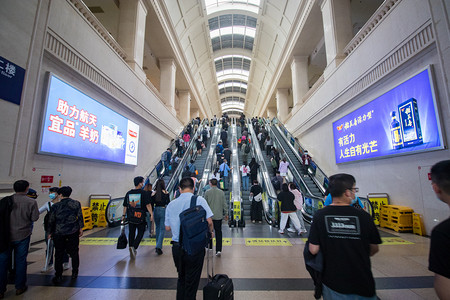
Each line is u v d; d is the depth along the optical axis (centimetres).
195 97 2247
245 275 298
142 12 980
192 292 192
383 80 599
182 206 213
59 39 502
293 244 445
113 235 523
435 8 439
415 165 505
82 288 267
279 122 1614
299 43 1312
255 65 2369
